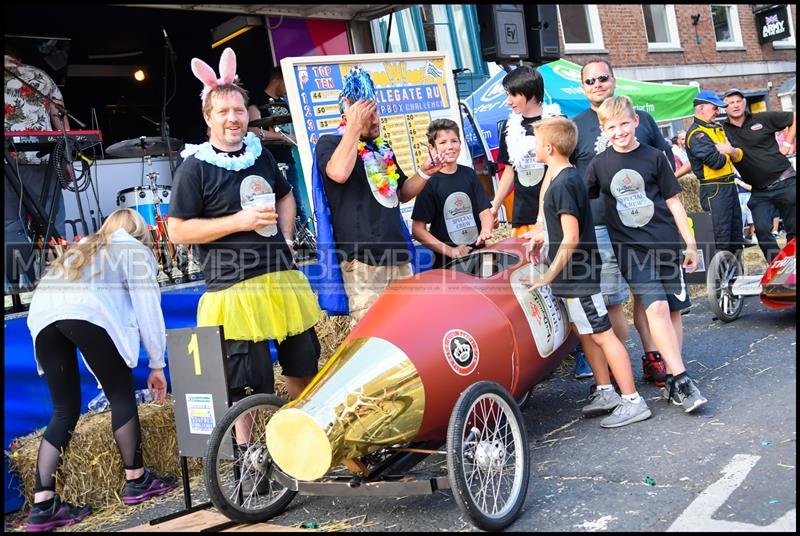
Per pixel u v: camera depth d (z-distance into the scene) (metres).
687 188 9.48
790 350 5.85
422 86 6.69
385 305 4.07
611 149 4.86
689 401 4.68
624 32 16.58
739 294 6.98
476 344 4.03
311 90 5.99
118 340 4.50
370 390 3.65
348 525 3.82
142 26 10.22
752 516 3.30
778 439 4.12
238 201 4.28
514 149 5.57
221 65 4.30
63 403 4.41
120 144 7.24
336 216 4.80
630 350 6.66
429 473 3.81
